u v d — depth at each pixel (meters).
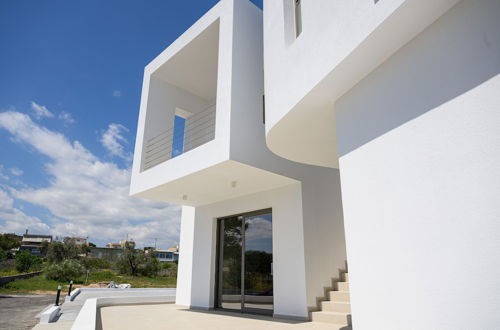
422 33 2.85
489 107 2.23
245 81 6.85
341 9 3.33
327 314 6.54
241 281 8.64
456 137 2.44
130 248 35.16
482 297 2.12
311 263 7.26
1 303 14.23
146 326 6.24
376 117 3.29
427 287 2.52
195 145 10.67
